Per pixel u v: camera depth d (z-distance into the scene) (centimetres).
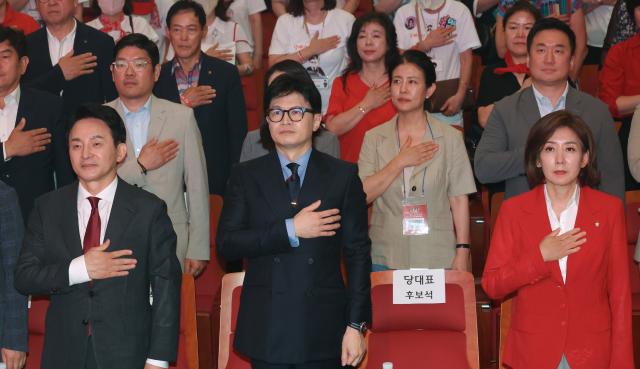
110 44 823
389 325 593
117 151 523
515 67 791
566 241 509
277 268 493
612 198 528
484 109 793
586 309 519
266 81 622
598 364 516
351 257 504
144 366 509
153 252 512
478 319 673
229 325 605
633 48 798
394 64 668
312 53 912
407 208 655
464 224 665
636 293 698
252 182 504
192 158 689
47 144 705
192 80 817
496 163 654
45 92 716
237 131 813
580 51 935
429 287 589
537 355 521
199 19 805
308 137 500
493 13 996
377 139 682
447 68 922
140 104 694
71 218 510
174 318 511
